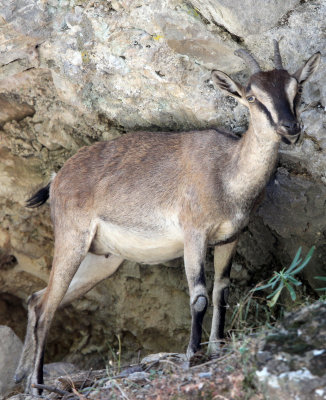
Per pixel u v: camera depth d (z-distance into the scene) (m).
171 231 12.59
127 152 13.24
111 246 13.48
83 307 17.28
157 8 12.38
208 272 15.73
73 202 13.34
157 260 13.38
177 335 16.56
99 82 13.91
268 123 10.76
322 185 13.09
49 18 13.25
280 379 8.36
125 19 12.80
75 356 17.77
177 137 12.89
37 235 16.92
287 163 13.27
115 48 13.20
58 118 15.17
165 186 12.55
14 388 14.41
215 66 12.84
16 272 17.75
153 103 13.75
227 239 12.39
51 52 13.78
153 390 9.74
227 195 11.92
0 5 12.97
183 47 12.65
